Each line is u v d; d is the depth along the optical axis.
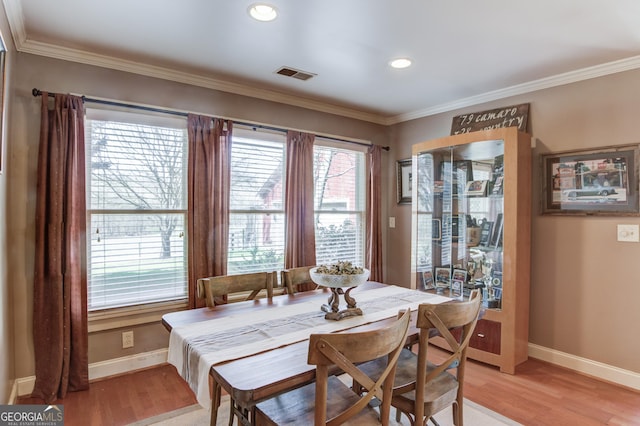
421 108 3.93
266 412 1.47
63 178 2.40
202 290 2.10
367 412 1.52
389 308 2.09
